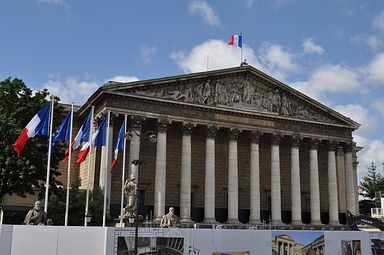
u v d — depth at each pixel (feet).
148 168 250.37
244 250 113.60
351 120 296.30
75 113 261.65
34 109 203.82
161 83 242.58
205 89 255.09
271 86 276.62
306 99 282.97
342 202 292.40
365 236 132.77
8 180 193.57
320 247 124.16
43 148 199.93
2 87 202.49
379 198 454.81
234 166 254.88
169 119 243.60
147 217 237.66
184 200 238.68
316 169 280.10
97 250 98.84
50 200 203.82
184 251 107.34
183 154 244.83
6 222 227.81
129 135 188.85
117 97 232.94
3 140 187.11
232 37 277.64
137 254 102.22
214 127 253.85
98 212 208.64
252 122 265.54
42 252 93.91
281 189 284.82
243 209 271.28
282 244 118.93
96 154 233.14
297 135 278.26
